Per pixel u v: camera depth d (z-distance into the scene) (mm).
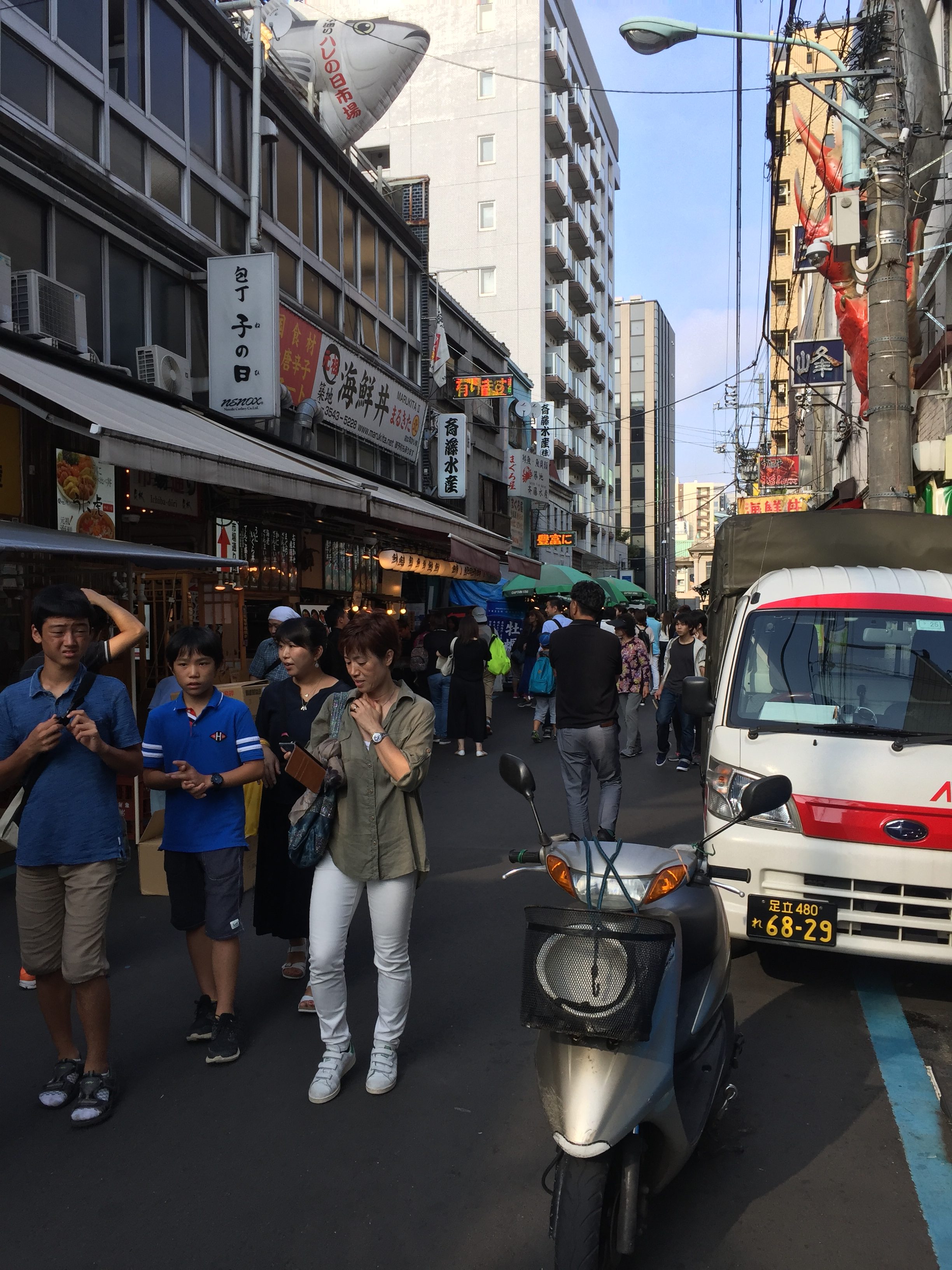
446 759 11164
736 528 7043
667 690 10469
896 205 8305
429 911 5547
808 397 27203
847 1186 2887
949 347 10688
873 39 8180
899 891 3941
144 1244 2656
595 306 52781
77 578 7391
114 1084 3441
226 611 8719
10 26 8609
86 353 9109
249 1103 3410
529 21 40719
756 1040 3881
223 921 3744
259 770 3801
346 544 15805
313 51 15750
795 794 4133
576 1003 2225
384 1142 3152
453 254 41406
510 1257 2582
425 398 21250
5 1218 2775
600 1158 2291
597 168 53469
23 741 3328
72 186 9523
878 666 4715
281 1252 2613
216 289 11289
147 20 10805
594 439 56062
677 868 2576
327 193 16141
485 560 15492
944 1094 3439
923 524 6738
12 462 7965
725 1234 2658
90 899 3307
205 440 8305
